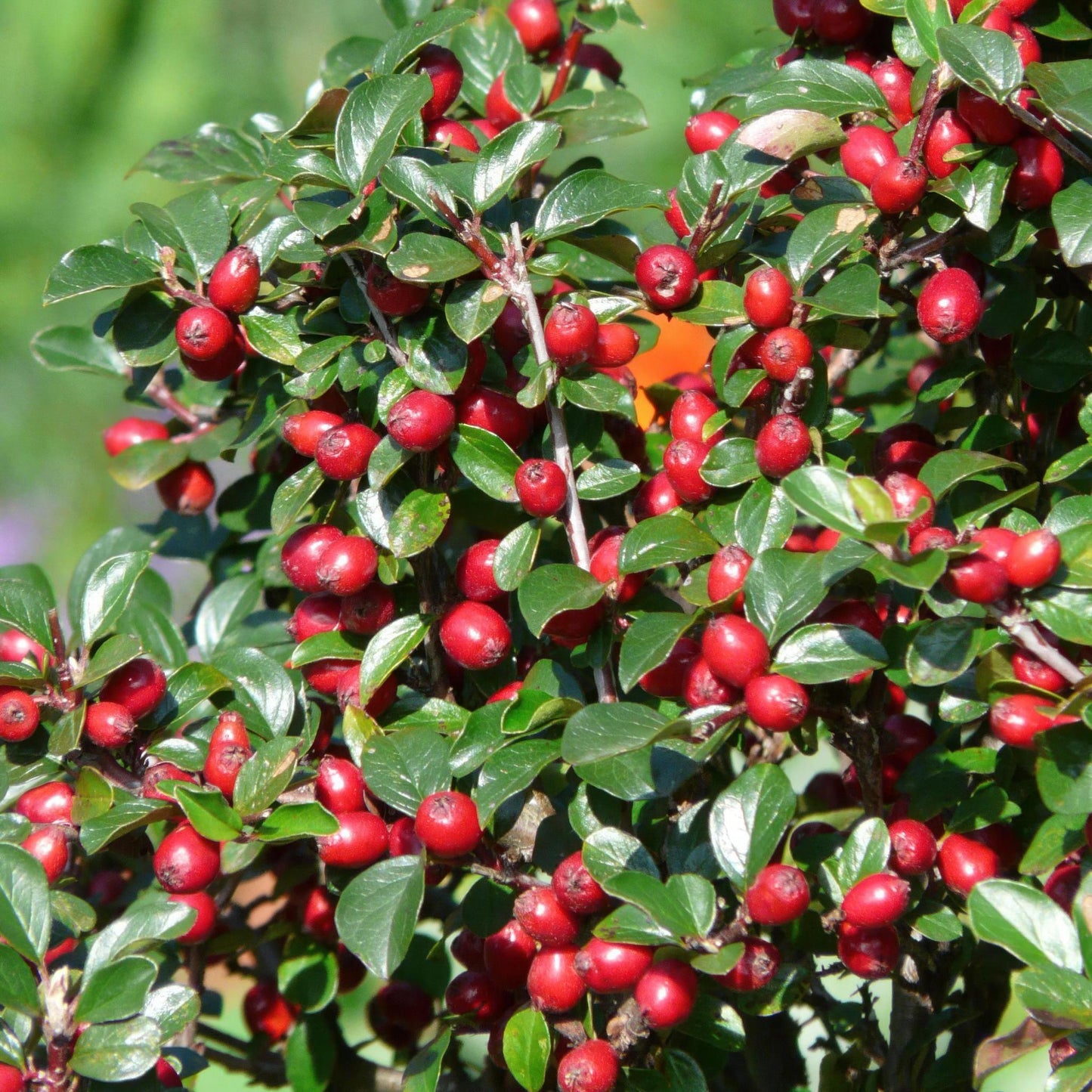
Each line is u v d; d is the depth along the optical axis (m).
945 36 0.79
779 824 0.78
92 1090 0.79
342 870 0.81
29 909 0.78
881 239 0.80
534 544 0.80
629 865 0.78
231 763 0.79
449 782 0.79
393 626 0.80
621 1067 0.79
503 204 0.82
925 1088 0.82
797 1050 0.85
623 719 0.78
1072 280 0.82
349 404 0.82
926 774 0.80
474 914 0.81
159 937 0.79
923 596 0.78
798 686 0.77
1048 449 0.83
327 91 0.81
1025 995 0.76
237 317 0.81
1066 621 0.77
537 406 0.81
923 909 0.80
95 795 0.80
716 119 0.82
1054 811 0.78
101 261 0.81
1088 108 0.78
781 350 0.79
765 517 0.79
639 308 0.81
